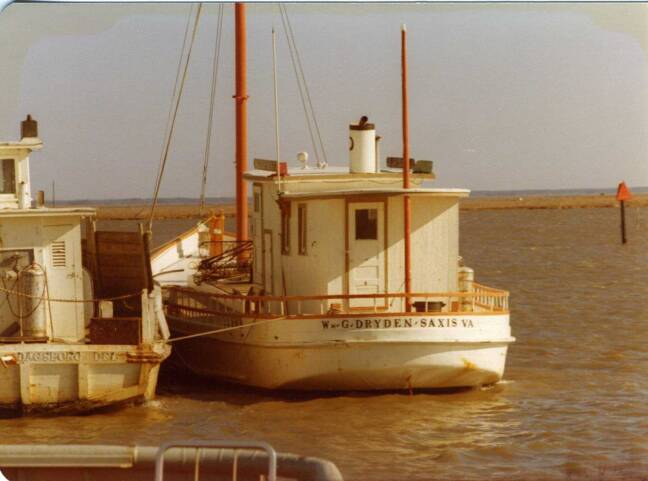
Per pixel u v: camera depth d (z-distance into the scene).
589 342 38.22
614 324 43.09
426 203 28.42
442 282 28.53
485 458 22.41
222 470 13.48
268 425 25.02
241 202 39.72
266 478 13.45
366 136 30.53
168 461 13.57
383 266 28.33
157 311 27.30
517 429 24.56
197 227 41.81
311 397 27.61
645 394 28.50
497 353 27.38
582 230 116.94
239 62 39.12
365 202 28.20
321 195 27.98
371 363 26.83
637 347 36.88
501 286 60.28
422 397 27.53
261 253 31.92
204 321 30.12
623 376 31.48
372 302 28.23
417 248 28.42
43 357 25.42
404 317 26.70
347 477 20.84
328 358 26.98
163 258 40.72
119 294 28.95
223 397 27.88
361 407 26.55
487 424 25.08
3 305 26.67
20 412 25.56
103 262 28.88
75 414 25.86
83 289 27.38
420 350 26.77
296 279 29.30
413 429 24.56
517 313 47.62
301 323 27.16
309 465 13.26
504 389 28.95
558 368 32.91
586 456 22.41
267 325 27.64
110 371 25.80
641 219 141.12
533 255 83.25
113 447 13.98
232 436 24.06
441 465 21.75
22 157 27.88
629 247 88.44
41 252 26.98
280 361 27.56
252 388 28.50
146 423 25.11
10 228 26.81
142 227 28.03
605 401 27.52
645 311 47.19
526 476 20.92
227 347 29.03
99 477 13.95
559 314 47.00
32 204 29.22
